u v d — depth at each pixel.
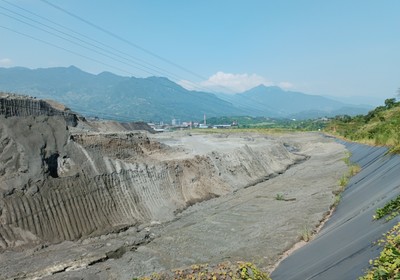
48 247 17.62
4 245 16.66
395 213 10.48
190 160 33.34
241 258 15.92
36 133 22.02
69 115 41.12
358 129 72.12
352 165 35.94
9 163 19.53
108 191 23.42
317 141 81.38
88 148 26.48
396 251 7.67
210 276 10.95
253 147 50.56
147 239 19.81
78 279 14.40
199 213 25.58
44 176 20.42
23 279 14.23
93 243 18.64
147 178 27.08
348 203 19.67
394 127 39.75
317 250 13.11
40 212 18.95
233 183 35.22
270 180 39.38
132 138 33.28
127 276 14.83
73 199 20.91
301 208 23.08
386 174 18.78
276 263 14.95
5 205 17.94
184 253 17.45
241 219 23.02
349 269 8.98
